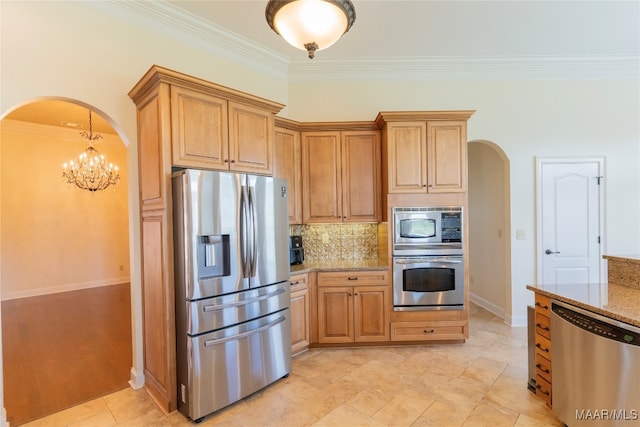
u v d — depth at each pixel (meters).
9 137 5.32
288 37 1.84
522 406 2.32
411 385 2.63
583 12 3.01
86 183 5.75
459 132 3.40
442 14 3.02
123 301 5.10
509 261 3.99
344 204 3.67
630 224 3.95
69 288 5.88
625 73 3.96
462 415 2.23
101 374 2.84
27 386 2.64
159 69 2.18
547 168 3.96
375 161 3.68
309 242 3.95
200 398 2.21
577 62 3.90
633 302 1.92
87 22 2.51
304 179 3.67
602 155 3.96
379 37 3.40
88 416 2.26
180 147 2.35
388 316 3.37
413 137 3.40
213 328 2.28
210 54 3.31
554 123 3.97
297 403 2.41
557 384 2.09
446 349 3.31
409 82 4.00
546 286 2.40
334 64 3.90
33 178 5.55
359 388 2.59
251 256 2.51
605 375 1.74
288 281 2.86
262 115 2.89
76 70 2.46
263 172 2.89
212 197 2.30
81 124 5.52
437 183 3.40
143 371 2.67
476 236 4.82
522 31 3.32
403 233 3.39
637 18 3.11
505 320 4.09
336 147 3.67
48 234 5.68
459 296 3.36
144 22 2.82
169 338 2.29
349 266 3.43
